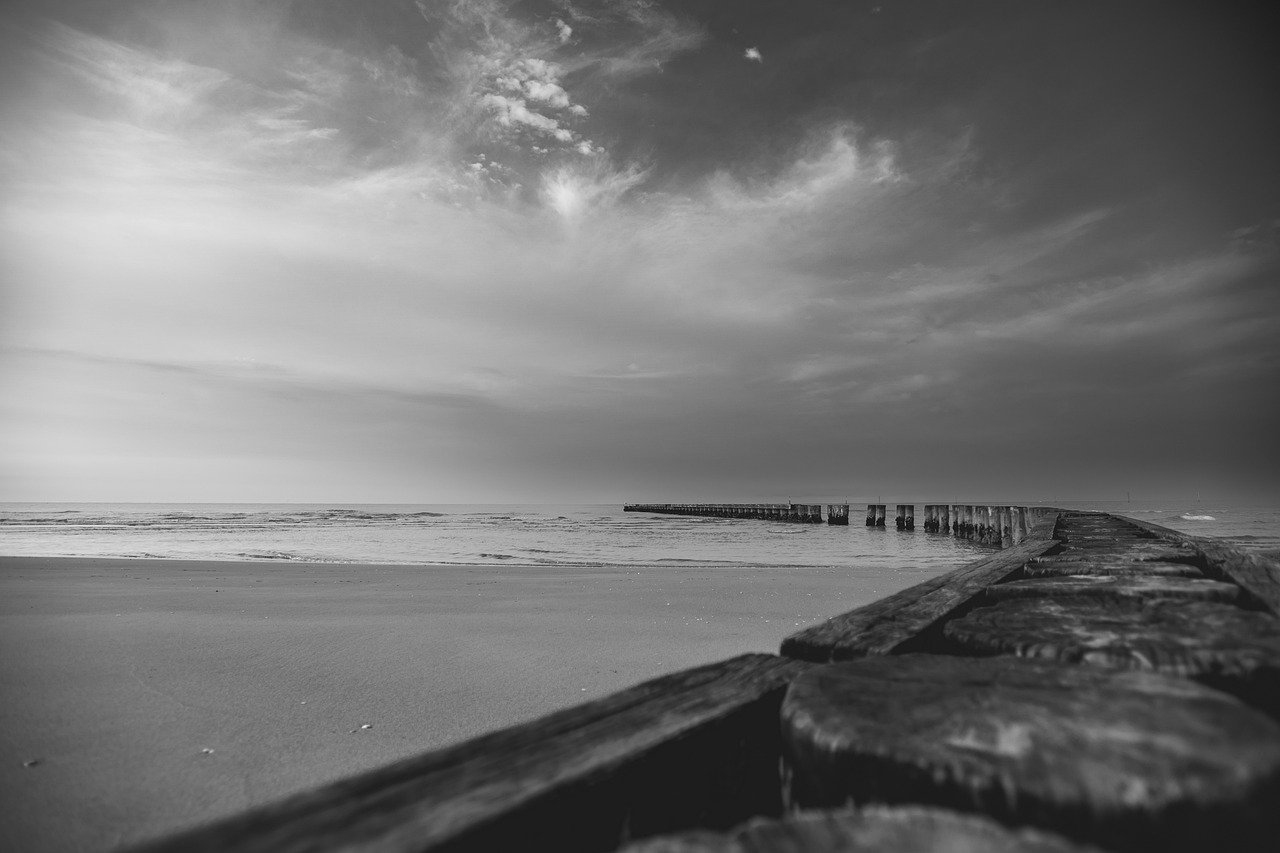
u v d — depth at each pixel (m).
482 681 3.90
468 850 0.54
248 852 0.49
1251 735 0.64
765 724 0.98
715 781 0.87
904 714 0.72
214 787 2.49
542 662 4.35
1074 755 0.60
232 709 3.31
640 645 4.86
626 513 62.91
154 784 2.49
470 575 9.35
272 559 12.83
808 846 0.50
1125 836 0.55
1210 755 0.60
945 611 1.64
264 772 2.63
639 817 0.72
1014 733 0.65
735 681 1.04
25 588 7.18
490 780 0.64
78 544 16.17
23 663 4.02
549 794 0.62
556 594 7.43
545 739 0.76
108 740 2.87
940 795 0.60
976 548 18.67
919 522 39.41
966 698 0.76
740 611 6.32
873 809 0.59
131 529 23.58
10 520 29.25
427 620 5.73
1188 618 1.33
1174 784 0.56
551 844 0.62
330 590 7.53
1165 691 0.77
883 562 13.81
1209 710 0.71
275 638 4.89
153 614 5.73
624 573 9.87
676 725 0.81
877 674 0.88
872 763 0.64
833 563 13.48
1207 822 0.55
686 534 25.95
